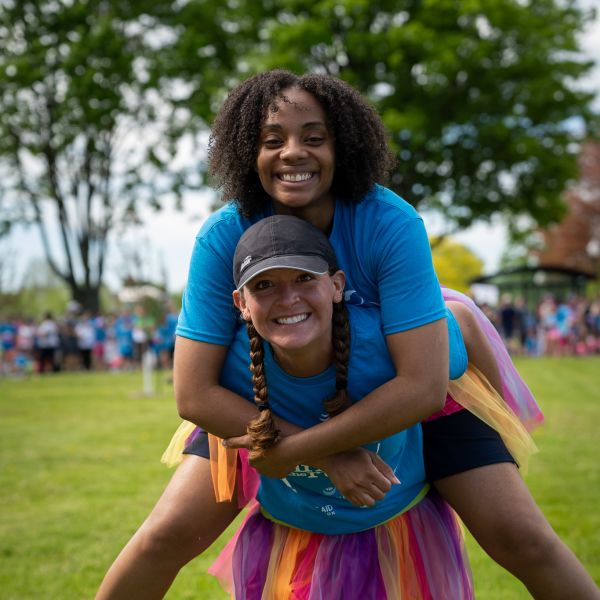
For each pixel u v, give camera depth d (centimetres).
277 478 252
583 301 2381
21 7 2383
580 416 946
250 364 249
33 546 460
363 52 2116
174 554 266
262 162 240
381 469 243
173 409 1112
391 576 265
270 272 226
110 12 2405
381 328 242
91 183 2602
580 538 450
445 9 2098
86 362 2145
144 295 1458
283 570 271
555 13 2253
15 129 2495
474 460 265
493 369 288
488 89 2225
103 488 602
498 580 396
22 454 750
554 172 2288
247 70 2077
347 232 248
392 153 260
